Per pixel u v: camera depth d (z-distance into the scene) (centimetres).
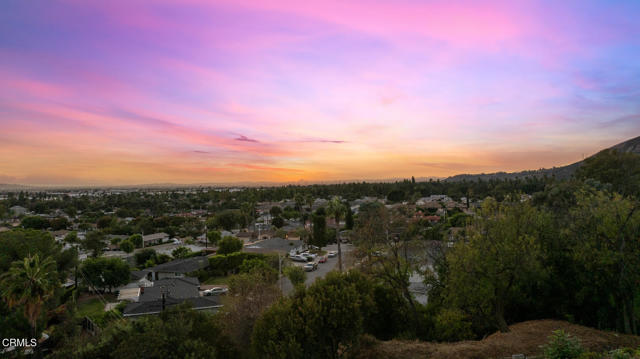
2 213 15362
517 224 1923
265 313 1745
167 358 1462
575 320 2052
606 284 1878
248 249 6950
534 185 14625
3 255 3619
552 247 2102
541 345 1488
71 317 3231
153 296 3850
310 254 7019
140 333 1622
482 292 1800
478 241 1870
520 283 2067
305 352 1609
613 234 1811
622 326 1894
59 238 9931
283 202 19762
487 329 2111
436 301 2522
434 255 2609
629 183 5334
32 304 2512
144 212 17350
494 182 19612
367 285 1939
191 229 10812
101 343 1755
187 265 5609
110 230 10681
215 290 4544
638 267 1731
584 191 2114
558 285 2053
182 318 1722
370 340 1888
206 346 1595
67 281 4962
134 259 6619
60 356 1769
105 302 4406
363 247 2523
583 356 1185
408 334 2209
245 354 2020
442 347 1708
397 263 2389
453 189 19175
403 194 17025
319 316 1609
